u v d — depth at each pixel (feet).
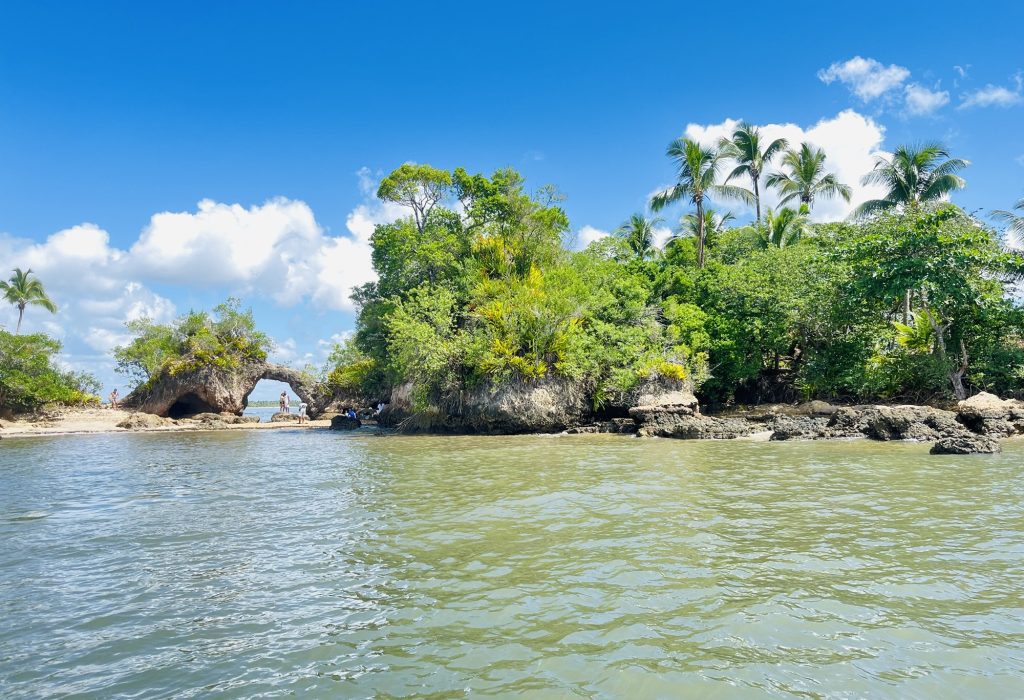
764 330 92.79
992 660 13.50
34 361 123.85
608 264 108.47
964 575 19.04
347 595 18.63
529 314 84.79
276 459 58.23
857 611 16.35
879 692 12.21
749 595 17.66
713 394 97.19
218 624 16.66
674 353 86.63
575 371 82.53
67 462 58.08
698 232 124.88
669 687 12.57
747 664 13.50
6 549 24.77
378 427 113.50
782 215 124.67
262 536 26.30
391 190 136.98
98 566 22.25
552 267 105.81
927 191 106.32
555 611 16.84
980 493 31.91
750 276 97.86
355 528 27.30
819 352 93.09
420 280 116.37
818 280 90.84
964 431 59.00
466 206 130.41
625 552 22.26
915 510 28.22
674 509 29.40
